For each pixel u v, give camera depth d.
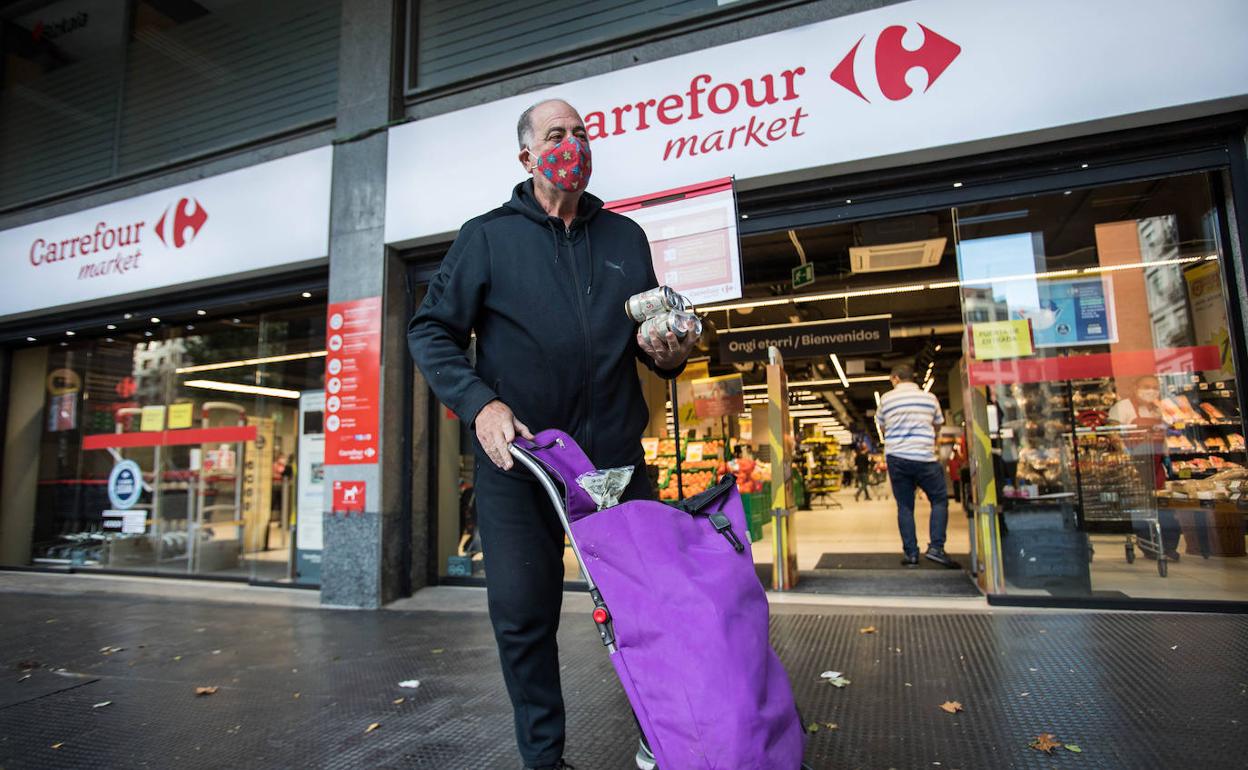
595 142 4.89
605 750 2.27
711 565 1.27
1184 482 4.20
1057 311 4.56
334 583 5.24
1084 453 4.46
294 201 5.88
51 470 7.83
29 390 8.06
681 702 1.11
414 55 5.76
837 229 5.88
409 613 4.84
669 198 4.64
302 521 6.43
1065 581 4.24
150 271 6.52
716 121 4.57
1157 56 3.71
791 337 8.71
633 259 1.87
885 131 4.18
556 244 1.79
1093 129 3.91
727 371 11.41
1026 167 4.18
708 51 4.63
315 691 3.08
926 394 6.00
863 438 17.95
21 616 5.02
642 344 1.67
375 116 5.61
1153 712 2.39
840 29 4.32
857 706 2.56
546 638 1.73
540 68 5.16
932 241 6.04
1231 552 4.03
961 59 4.06
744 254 6.75
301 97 6.19
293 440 6.59
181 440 7.25
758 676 1.15
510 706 2.79
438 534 5.72
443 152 5.36
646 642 1.18
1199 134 3.85
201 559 6.96
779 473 5.07
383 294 5.42
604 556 1.27
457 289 1.74
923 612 4.11
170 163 6.55
